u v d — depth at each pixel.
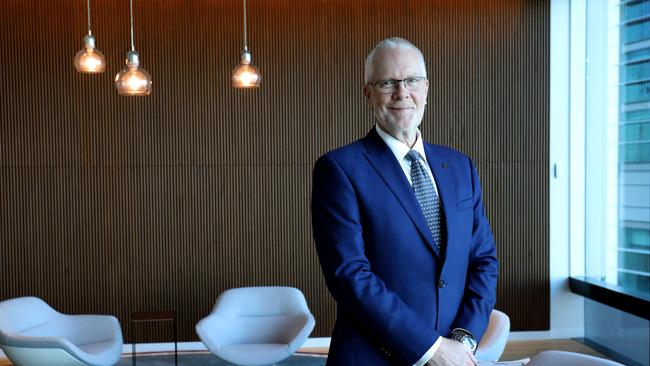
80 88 6.43
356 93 6.66
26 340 4.85
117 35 6.42
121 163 6.50
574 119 6.87
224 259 6.63
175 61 6.49
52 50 6.38
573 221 6.92
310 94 6.62
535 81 6.84
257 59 6.58
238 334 5.55
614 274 6.35
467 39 6.77
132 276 6.57
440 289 1.94
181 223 6.58
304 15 6.60
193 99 6.53
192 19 6.49
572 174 6.91
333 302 6.75
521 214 6.89
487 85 6.80
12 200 6.43
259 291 5.71
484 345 4.14
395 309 1.82
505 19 6.80
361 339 1.91
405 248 1.93
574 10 6.80
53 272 6.50
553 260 6.95
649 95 5.59
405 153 2.01
